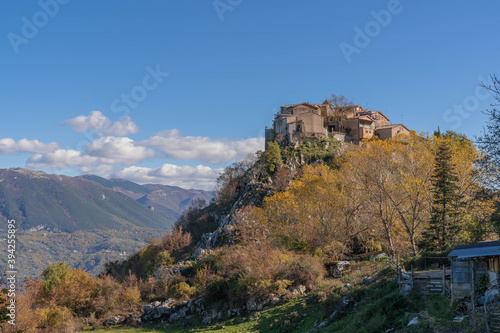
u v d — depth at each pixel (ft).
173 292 193.57
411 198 186.91
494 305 69.41
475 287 83.41
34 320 147.64
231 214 335.06
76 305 196.95
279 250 193.26
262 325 127.54
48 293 198.49
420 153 196.85
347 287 120.57
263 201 331.16
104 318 183.62
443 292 91.56
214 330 137.49
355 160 214.48
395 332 82.23
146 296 210.18
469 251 85.20
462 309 82.02
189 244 360.07
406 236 211.00
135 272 357.61
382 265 144.36
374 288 110.32
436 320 79.71
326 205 222.69
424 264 129.29
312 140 411.13
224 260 198.70
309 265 154.10
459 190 182.50
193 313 168.76
